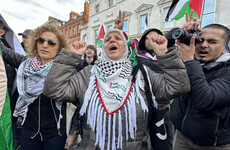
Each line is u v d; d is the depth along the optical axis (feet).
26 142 5.28
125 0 41.55
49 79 3.79
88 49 13.26
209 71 4.39
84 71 4.51
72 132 5.29
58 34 5.36
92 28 53.98
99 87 4.00
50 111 5.12
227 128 4.21
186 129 4.65
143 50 7.34
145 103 3.80
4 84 3.16
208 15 26.37
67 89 4.03
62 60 3.82
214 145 4.32
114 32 4.26
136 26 38.68
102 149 3.59
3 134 3.85
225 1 24.48
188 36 3.68
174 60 3.50
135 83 3.94
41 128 5.12
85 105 3.82
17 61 6.21
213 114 4.04
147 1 36.09
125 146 3.63
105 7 48.34
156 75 4.15
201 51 4.58
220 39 4.35
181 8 9.40
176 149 5.54
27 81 5.20
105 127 3.69
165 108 4.05
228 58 4.20
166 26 32.96
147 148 3.97
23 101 5.17
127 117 3.65
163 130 3.84
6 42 7.17
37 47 5.44
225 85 3.73
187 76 3.57
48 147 5.18
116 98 3.67
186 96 4.73
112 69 4.03
